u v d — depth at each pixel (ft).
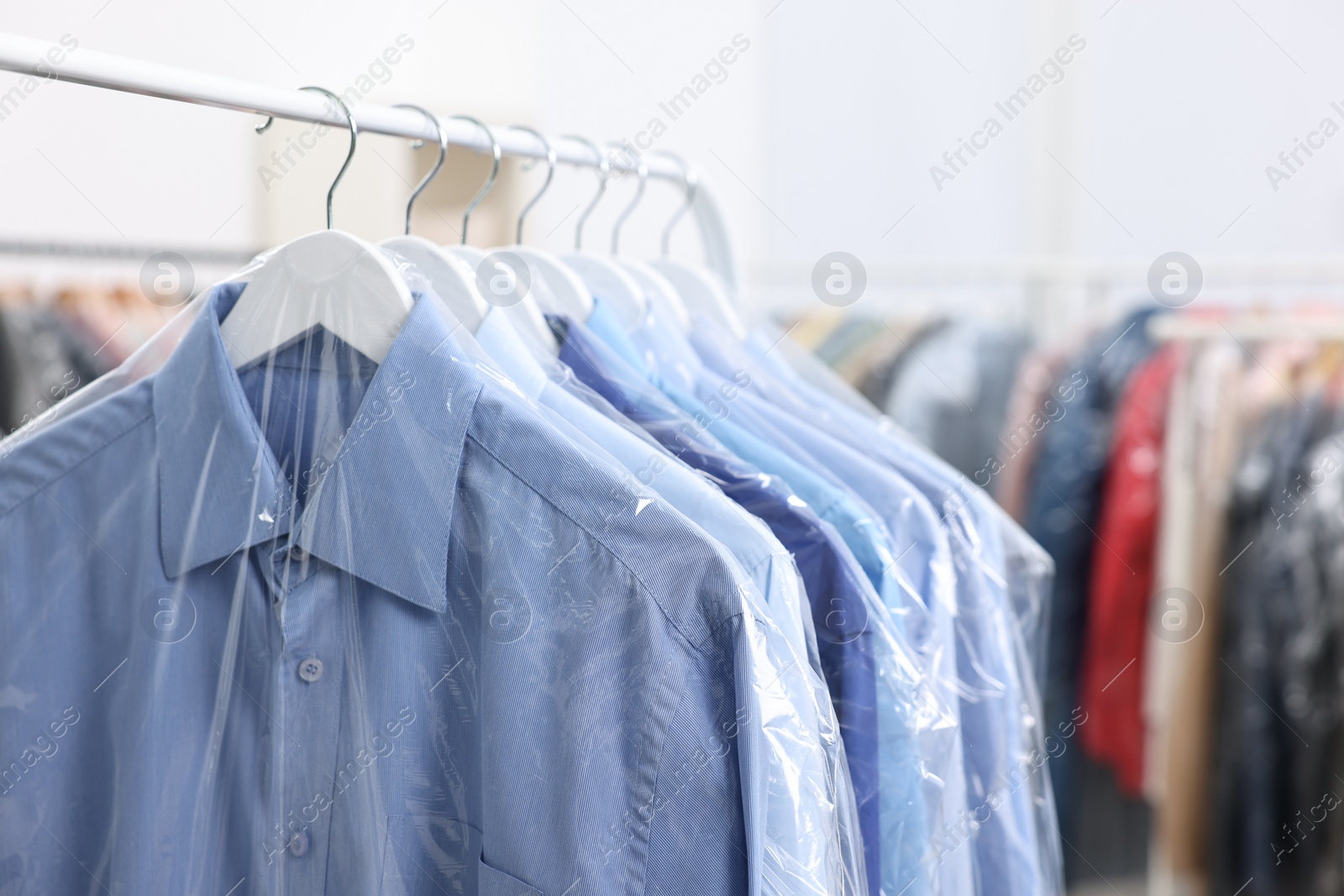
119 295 5.27
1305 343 5.03
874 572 2.35
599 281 2.91
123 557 2.21
